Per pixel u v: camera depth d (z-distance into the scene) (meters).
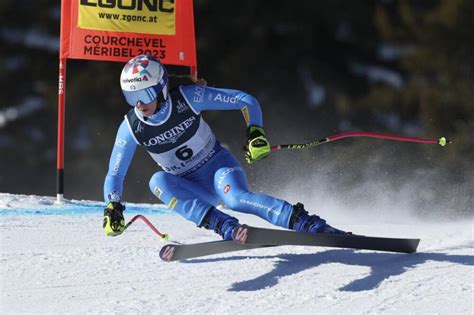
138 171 67.62
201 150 18.53
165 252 16.42
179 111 17.75
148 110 17.20
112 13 28.83
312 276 16.56
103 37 28.84
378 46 80.75
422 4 75.75
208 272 17.08
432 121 66.06
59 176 28.67
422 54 69.50
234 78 76.19
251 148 17.23
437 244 19.36
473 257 17.73
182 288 15.99
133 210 27.20
